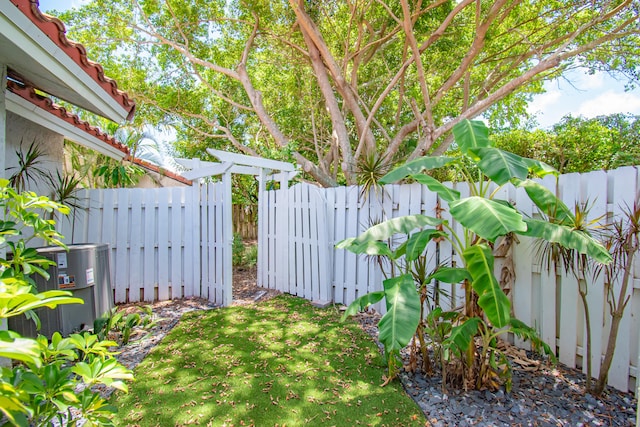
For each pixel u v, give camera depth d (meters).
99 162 8.64
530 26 9.48
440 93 8.11
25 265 2.11
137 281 5.84
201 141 13.73
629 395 2.88
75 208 5.60
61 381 1.32
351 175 8.11
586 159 9.33
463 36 9.38
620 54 8.51
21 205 2.07
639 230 2.61
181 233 5.98
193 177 5.79
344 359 3.51
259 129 13.28
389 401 2.76
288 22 9.62
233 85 12.43
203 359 3.48
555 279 3.50
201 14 9.90
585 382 3.08
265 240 6.83
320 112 12.52
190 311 5.16
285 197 6.35
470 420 2.54
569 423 2.51
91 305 3.85
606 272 2.81
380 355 3.61
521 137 10.46
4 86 3.16
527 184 3.13
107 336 3.84
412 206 4.70
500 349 3.75
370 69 10.90
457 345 2.67
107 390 2.91
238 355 3.58
